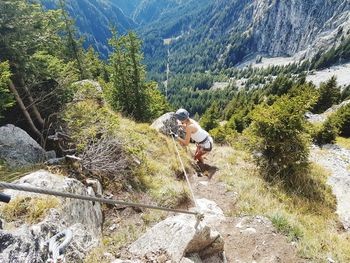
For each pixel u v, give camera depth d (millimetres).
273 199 9305
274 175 11367
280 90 87125
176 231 5391
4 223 4223
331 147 24047
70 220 5023
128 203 3137
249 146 12195
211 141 10633
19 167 7520
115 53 25703
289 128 11219
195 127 10133
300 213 9250
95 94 12062
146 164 9375
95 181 7262
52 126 10508
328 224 9367
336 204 11086
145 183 8562
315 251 6527
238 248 6465
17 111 10805
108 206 7246
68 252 4105
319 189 11422
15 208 4570
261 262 6055
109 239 6004
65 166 7699
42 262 3486
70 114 9953
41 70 10070
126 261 4570
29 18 9859
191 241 5148
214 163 11773
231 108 86625
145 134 12258
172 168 10164
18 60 9367
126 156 8938
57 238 2945
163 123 14102
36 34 9992
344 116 38625
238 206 8234
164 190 8258
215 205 8242
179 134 13711
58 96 10625
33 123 10734
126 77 26141
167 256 5035
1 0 9156
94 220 6180
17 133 8562
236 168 11477
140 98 26688
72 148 9203
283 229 7105
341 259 6613
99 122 9578
